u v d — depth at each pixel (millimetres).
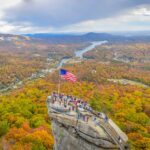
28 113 122625
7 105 135000
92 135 49156
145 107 130375
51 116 56156
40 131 93938
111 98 151125
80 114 54438
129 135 83062
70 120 52781
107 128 51125
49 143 87812
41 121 109562
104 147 48125
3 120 111938
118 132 52281
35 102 147750
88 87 191500
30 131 99188
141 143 77375
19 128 101438
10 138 93625
